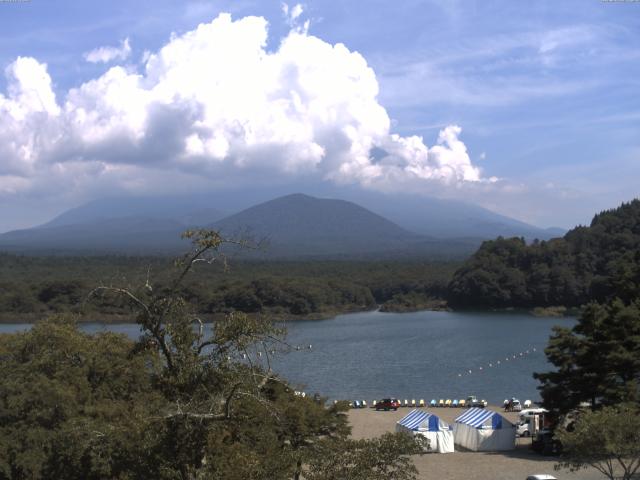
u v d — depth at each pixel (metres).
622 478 34.19
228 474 20.88
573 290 199.38
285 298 191.12
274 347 24.62
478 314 197.88
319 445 23.86
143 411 25.73
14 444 32.47
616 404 43.09
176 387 23.53
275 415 24.19
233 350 23.50
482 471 47.59
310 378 104.56
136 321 23.70
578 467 33.41
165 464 22.27
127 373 39.91
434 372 108.44
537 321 176.00
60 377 37.59
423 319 190.00
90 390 37.72
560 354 52.84
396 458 22.53
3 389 35.66
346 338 150.38
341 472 21.94
